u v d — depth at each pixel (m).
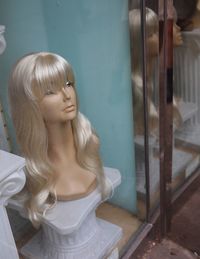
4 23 0.90
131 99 1.03
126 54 0.97
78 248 0.94
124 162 1.18
